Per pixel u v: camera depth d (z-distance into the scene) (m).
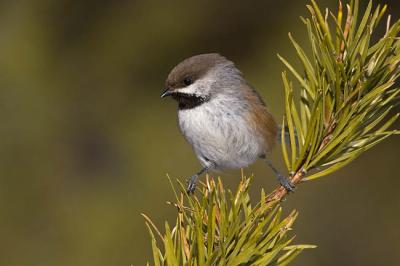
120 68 13.72
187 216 4.13
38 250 11.17
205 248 4.11
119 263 11.17
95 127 13.14
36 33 13.42
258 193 11.88
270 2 13.78
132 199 12.04
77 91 13.36
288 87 4.48
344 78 4.36
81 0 13.73
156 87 13.72
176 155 12.62
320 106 4.34
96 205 11.87
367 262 13.02
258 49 13.68
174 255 4.00
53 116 12.78
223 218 4.00
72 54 13.62
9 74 12.80
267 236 3.98
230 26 13.83
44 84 13.05
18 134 12.26
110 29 13.80
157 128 13.10
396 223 13.23
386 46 4.32
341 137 4.34
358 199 13.30
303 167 4.50
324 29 4.32
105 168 12.65
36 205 11.59
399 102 4.36
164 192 12.14
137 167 12.59
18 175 11.82
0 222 11.29
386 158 13.55
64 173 12.29
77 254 11.16
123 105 13.52
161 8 13.84
